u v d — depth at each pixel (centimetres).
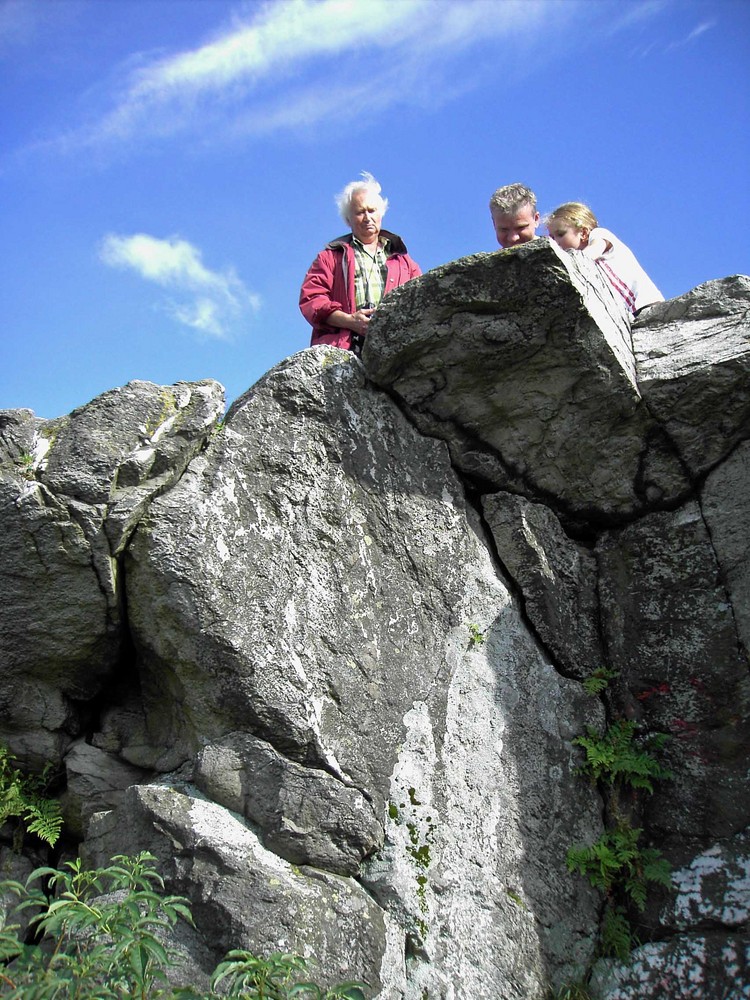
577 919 486
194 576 447
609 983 474
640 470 531
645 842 507
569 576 539
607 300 532
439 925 448
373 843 452
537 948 469
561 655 529
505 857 479
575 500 541
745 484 515
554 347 497
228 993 381
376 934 432
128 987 355
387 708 477
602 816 512
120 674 495
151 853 430
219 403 479
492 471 535
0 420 459
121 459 453
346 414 506
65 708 480
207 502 460
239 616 453
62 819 479
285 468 485
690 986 464
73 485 446
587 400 513
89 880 386
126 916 357
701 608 517
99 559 448
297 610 469
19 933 451
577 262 505
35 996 328
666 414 518
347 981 409
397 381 517
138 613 457
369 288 585
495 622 520
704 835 496
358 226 593
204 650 450
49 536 445
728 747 501
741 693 504
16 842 477
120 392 467
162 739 481
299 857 439
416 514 513
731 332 517
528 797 496
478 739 495
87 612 458
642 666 524
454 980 441
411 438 523
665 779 508
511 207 589
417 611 501
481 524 538
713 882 484
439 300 492
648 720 520
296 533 480
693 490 531
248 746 451
